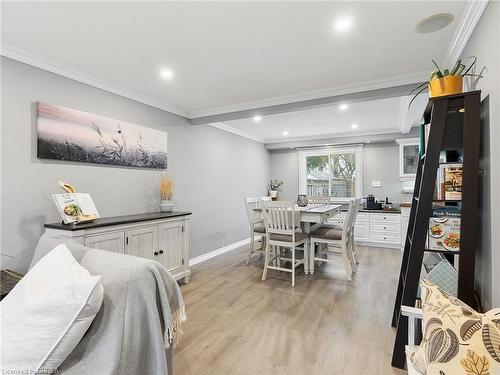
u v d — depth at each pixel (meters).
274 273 3.66
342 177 6.12
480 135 1.58
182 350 1.93
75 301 0.98
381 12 1.74
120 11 1.71
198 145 4.35
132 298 1.10
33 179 2.32
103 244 2.39
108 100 2.94
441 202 1.69
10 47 2.13
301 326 2.25
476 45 1.70
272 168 6.87
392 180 5.61
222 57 2.34
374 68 2.57
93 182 2.79
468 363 0.87
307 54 2.30
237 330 2.20
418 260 1.66
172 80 2.85
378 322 2.31
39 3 1.63
